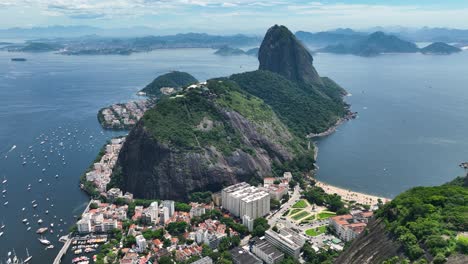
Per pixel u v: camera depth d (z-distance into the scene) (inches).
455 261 4916.3
